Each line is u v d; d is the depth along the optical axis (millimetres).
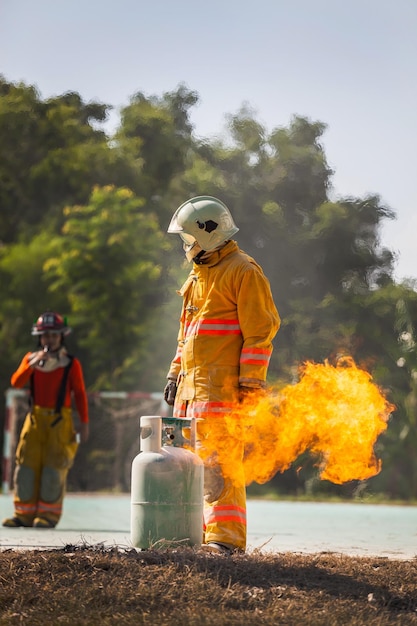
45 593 7145
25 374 14539
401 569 8375
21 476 14539
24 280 46562
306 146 52000
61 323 14758
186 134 57312
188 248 9688
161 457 8945
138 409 36906
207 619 6395
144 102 56594
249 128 53312
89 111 56781
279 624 6367
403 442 39594
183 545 8867
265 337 9391
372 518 20672
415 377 40875
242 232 48875
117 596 6984
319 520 19469
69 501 26484
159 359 44375
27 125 53594
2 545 10688
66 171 50969
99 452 36625
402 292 44344
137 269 43281
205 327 9531
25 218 52781
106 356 44438
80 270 43469
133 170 51719
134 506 9008
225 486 9297
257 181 51906
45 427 14523
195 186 51031
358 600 7246
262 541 12664
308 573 7926
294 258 48125
